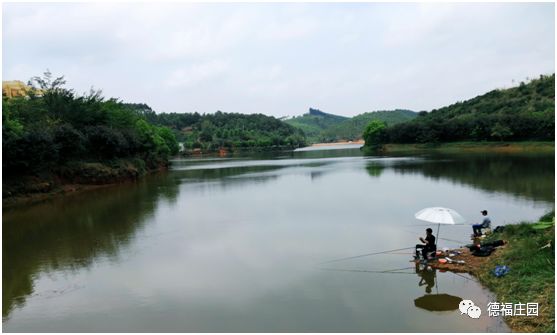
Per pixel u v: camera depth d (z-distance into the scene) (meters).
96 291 11.35
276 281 11.58
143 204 25.91
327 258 13.53
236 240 16.25
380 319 9.06
